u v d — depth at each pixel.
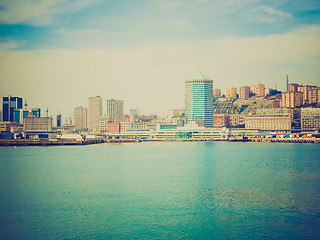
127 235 78.00
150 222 86.56
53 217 90.44
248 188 123.56
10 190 122.62
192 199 107.62
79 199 108.88
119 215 91.69
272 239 75.50
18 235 78.44
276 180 139.12
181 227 82.69
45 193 117.31
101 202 104.88
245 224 84.56
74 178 147.25
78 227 83.38
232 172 162.75
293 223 84.94
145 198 109.62
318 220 86.88
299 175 151.50
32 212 94.75
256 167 180.38
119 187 126.75
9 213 94.06
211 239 75.88
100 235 78.31
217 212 93.94
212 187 125.94
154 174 158.25
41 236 77.62
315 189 120.69
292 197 109.12
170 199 108.06
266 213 92.62
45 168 180.00
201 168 178.88
